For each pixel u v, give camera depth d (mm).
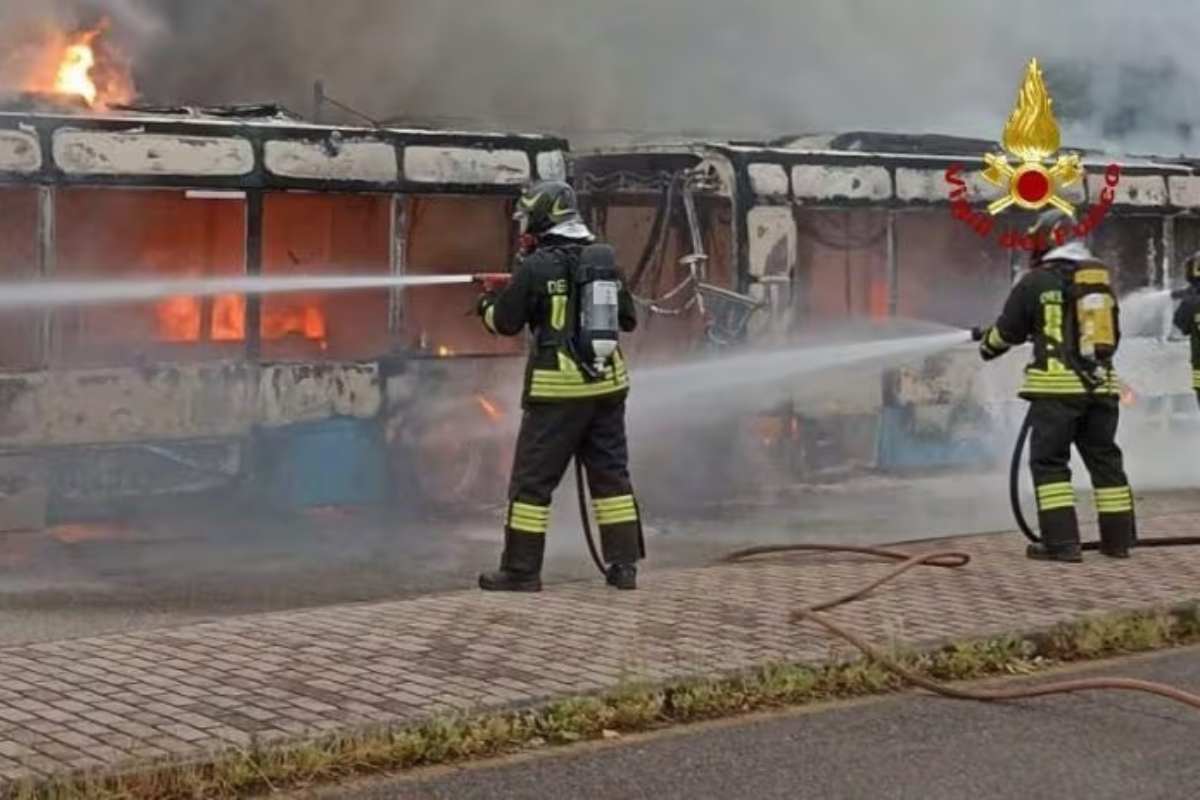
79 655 7336
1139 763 6234
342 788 5816
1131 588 9180
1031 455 10195
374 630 7887
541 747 6355
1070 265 10180
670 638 7785
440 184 12812
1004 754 6336
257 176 12016
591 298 8906
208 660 7258
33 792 5492
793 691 7094
